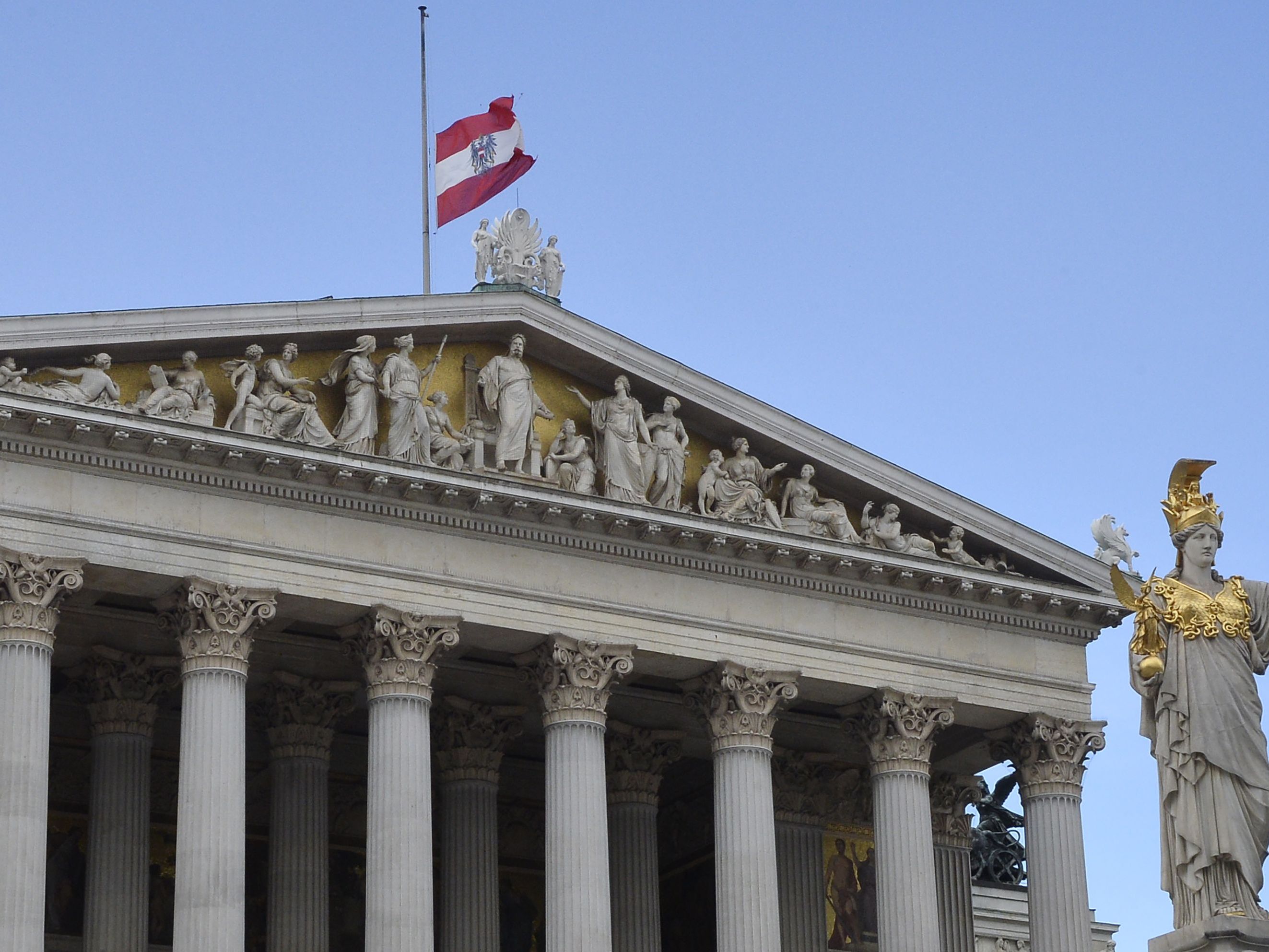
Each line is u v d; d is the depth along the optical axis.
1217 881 23.72
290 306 59.16
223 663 56.50
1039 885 67.56
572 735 60.78
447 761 66.69
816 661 65.06
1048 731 68.12
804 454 66.12
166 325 57.22
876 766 66.19
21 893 52.19
